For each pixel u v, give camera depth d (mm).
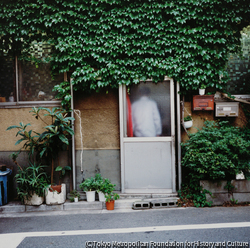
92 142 6547
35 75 6762
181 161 5949
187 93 6488
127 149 6375
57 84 6707
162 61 6219
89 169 6559
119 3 6180
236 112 6375
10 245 4168
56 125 5836
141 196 6250
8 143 6660
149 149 6344
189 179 6387
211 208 5559
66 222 5117
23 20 6402
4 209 5926
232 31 6348
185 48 6234
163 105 6387
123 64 6348
